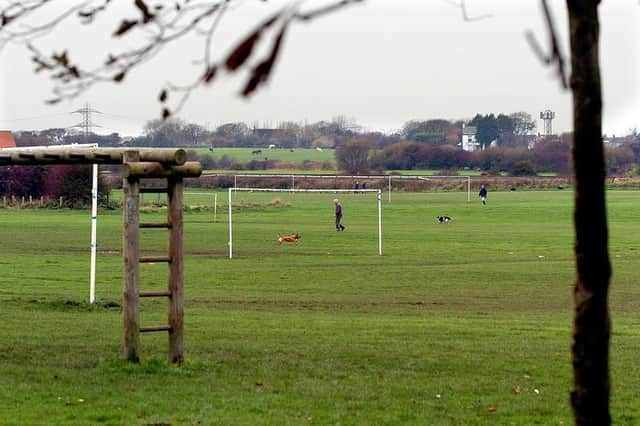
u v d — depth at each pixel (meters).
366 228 63.25
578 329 6.09
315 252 45.69
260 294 28.88
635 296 29.25
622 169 115.44
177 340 15.87
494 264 39.69
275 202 89.94
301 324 21.34
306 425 12.05
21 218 67.81
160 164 15.40
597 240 5.91
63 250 44.25
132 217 15.50
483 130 156.88
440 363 16.53
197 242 51.22
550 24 4.02
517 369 16.05
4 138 102.06
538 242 51.94
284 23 3.26
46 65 4.41
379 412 12.85
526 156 120.88
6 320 21.02
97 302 24.39
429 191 113.50
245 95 3.24
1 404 12.83
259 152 151.25
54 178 79.50
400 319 22.94
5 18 4.45
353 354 17.30
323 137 168.75
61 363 15.85
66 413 12.42
